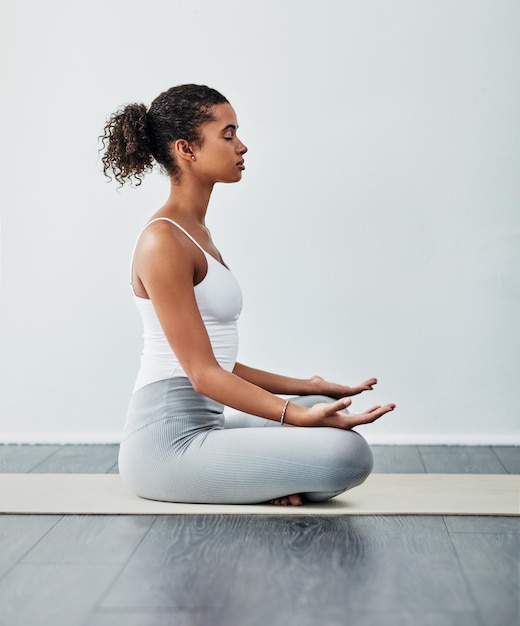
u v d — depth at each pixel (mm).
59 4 3850
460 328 3846
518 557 2180
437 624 1784
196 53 3838
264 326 3875
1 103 3871
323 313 3867
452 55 3783
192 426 2654
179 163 2705
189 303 2576
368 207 3832
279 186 3840
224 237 3859
